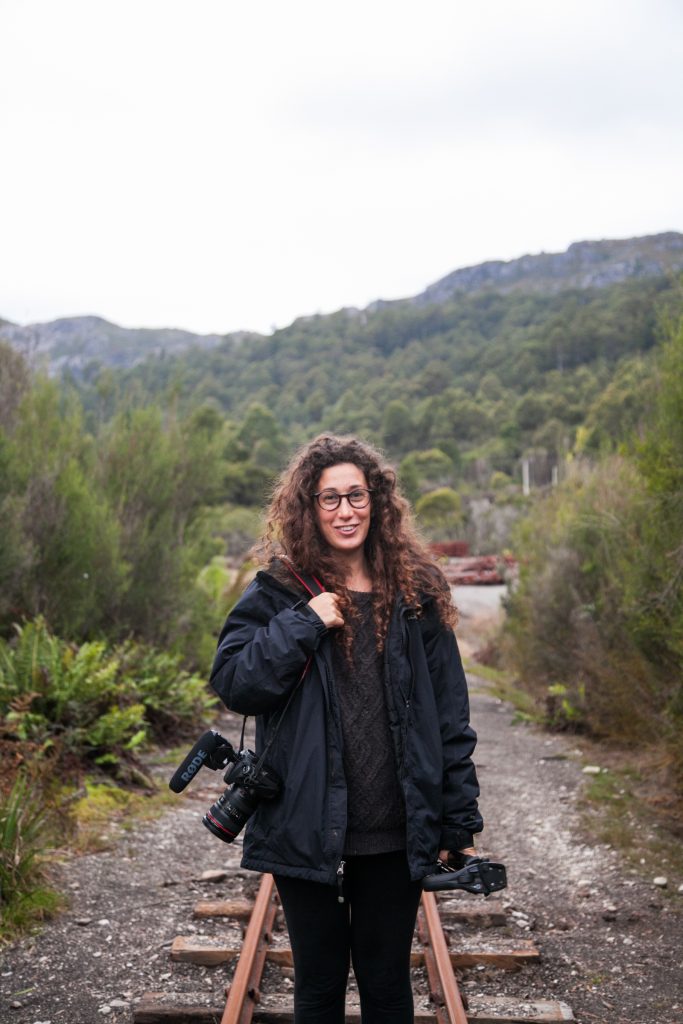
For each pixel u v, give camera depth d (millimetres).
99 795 7262
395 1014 2822
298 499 2926
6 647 8562
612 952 4836
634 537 9133
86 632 10812
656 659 8320
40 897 5062
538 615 13391
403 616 2840
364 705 2785
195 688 10953
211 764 2959
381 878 2777
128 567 10984
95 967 4426
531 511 16734
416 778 2717
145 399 13555
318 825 2645
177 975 4355
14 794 5547
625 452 9164
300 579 2883
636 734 9594
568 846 6824
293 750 2707
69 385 12680
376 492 2969
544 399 143875
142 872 5871
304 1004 2807
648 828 7180
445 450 135250
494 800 8242
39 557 9820
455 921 5176
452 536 55344
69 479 10203
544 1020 3885
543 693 13219
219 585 16797
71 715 8070
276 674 2670
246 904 5184
